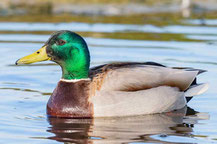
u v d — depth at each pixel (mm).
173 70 13891
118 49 19984
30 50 19844
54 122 12438
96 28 23094
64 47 13047
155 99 13188
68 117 12867
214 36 21719
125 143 10805
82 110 12797
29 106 13852
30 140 11000
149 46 20359
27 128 11906
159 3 29047
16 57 19062
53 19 24672
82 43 13141
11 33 22125
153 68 13633
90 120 12602
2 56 19156
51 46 13141
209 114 13305
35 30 22578
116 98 12773
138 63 13938
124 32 22547
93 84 12969
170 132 11656
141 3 28969
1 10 26500
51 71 17734
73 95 12914
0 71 17516
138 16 25672
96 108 12734
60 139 11070
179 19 25078
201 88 14094
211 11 27031
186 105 14180
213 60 18438
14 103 14078
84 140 11000
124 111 12875
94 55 19188
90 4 28391
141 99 12992
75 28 22953
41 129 11828
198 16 25781
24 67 18203
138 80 13148
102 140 11000
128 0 29547
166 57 18844
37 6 27594
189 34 22125
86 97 12836
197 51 19594
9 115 12984
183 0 28406
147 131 11711
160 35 22016
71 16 25406
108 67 13492
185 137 11273
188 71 14094
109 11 26688
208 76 16719
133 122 12453
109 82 12938
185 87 13898
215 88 15625
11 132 11578
